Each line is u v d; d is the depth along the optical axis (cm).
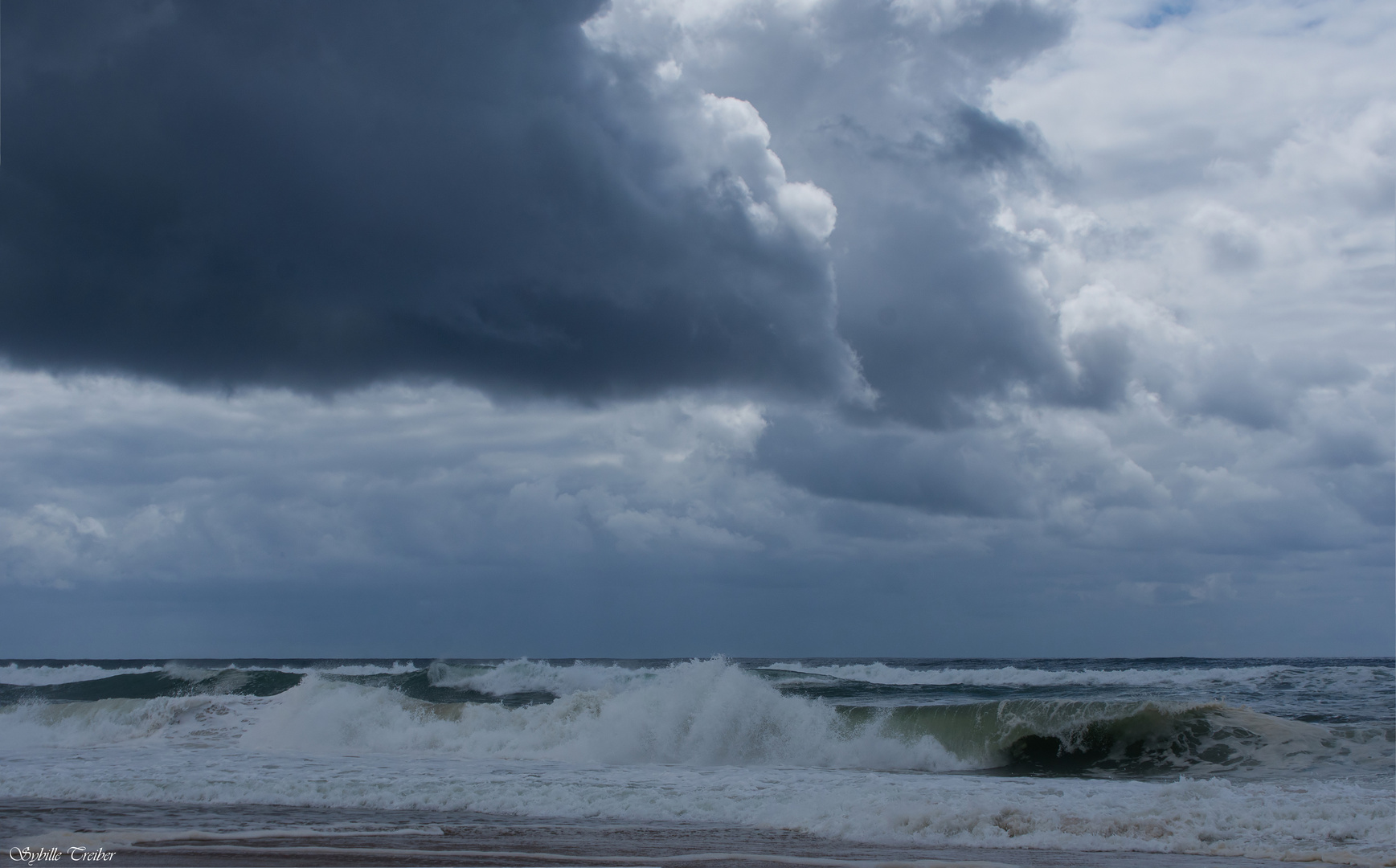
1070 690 3303
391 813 1220
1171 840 1019
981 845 1010
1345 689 3078
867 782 1542
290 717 2186
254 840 1001
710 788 1462
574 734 2019
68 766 1722
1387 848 977
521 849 962
